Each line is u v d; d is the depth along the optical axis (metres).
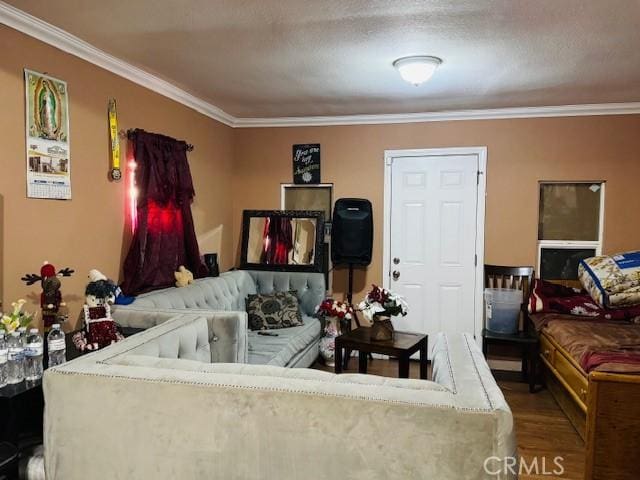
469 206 4.57
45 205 2.58
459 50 2.84
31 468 1.84
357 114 4.67
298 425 1.42
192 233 3.83
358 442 1.38
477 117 4.48
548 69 3.20
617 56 2.94
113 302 2.71
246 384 1.48
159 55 2.96
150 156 3.38
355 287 4.82
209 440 1.48
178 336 2.18
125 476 1.55
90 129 2.90
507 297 4.14
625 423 2.44
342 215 4.56
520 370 4.46
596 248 4.43
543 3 2.21
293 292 4.42
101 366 1.64
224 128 4.77
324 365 4.37
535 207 4.43
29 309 2.48
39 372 1.97
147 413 1.52
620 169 4.25
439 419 1.34
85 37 2.66
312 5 2.24
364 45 2.77
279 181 4.94
